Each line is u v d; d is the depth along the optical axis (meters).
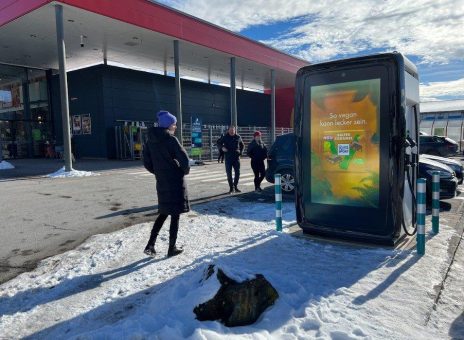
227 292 2.93
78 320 3.18
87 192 10.18
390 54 4.48
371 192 4.78
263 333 2.67
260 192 9.74
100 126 22.78
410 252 4.57
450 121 29.41
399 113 4.47
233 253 4.65
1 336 3.00
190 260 4.45
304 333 2.73
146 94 25.02
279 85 34.84
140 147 21.97
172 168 4.53
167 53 21.33
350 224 4.97
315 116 5.15
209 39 19.80
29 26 16.06
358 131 4.81
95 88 22.75
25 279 4.16
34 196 9.62
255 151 9.66
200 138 21.06
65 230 6.28
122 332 2.78
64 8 13.89
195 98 28.98
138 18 15.96
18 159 24.36
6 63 23.80
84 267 4.42
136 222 6.75
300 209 5.39
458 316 3.05
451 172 7.44
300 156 5.32
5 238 5.86
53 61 23.31
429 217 6.51
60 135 25.69
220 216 6.84
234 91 22.19
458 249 4.69
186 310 2.96
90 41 18.61
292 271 3.98
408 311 3.10
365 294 3.40
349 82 4.81
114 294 3.63
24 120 24.95
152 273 4.11
